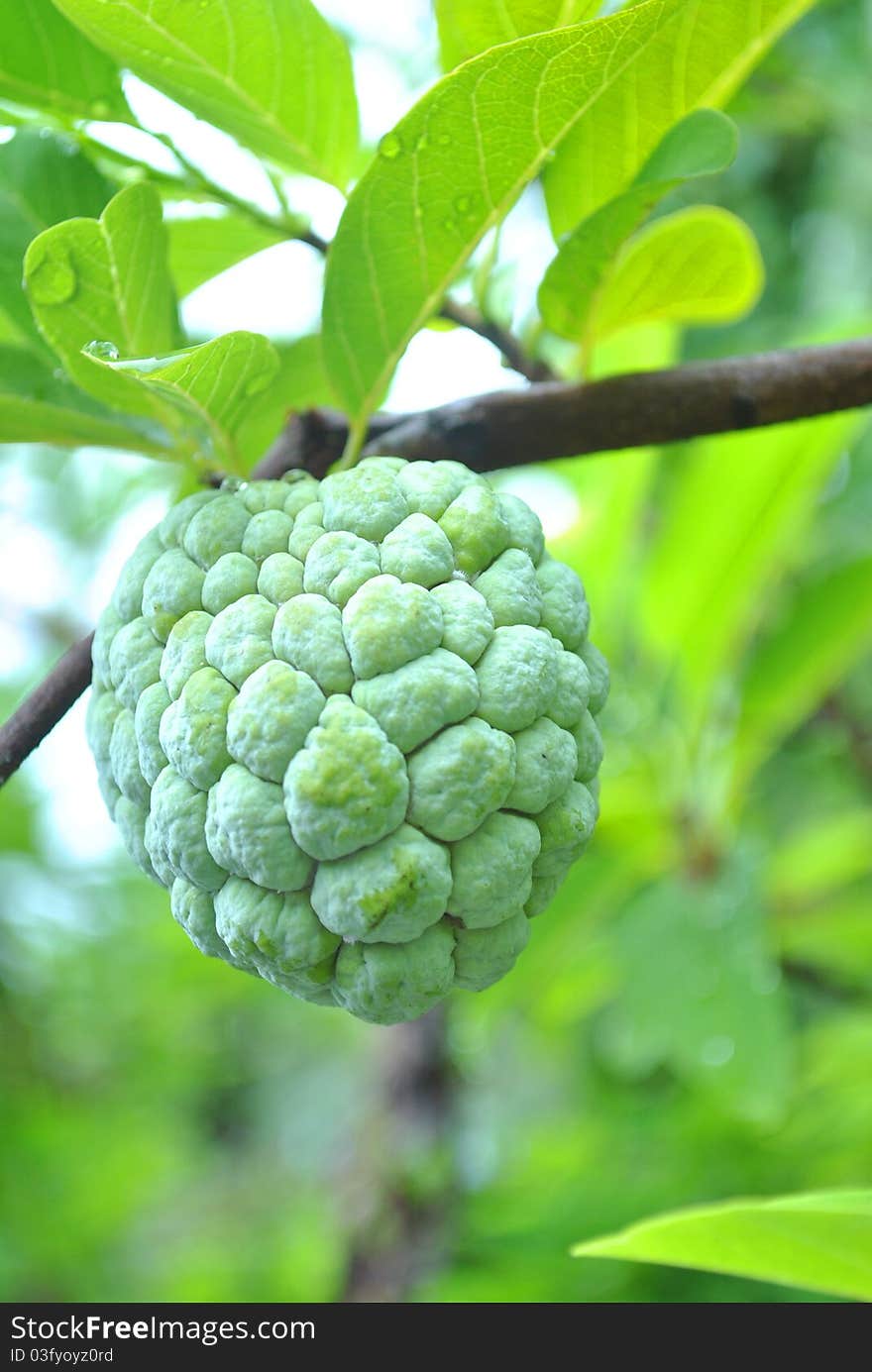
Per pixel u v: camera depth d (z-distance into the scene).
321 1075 1.94
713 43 0.46
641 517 0.83
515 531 0.43
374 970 0.41
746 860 0.74
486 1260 0.80
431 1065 0.90
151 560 0.43
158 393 0.44
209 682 0.41
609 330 0.52
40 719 0.45
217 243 0.52
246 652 0.41
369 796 0.40
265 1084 1.93
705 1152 0.77
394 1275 0.86
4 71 0.48
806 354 0.48
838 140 0.94
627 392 0.48
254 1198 1.75
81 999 1.21
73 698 0.45
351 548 0.42
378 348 0.46
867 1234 0.45
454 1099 0.92
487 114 0.43
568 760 0.42
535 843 0.41
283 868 0.41
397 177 0.44
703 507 0.71
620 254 0.48
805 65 0.88
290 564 0.42
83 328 0.45
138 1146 1.20
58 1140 1.05
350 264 0.45
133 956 1.22
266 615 0.42
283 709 0.41
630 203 0.46
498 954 0.42
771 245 0.98
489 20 0.46
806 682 0.73
